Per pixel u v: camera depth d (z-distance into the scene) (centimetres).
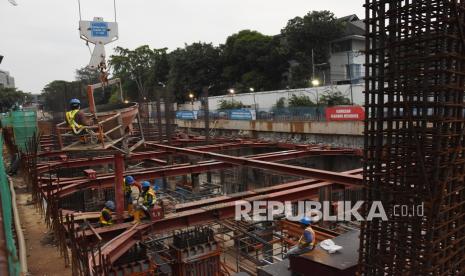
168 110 2878
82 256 516
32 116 2134
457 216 407
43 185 1245
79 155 2125
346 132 2589
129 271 871
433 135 372
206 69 5956
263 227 1314
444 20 354
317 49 4391
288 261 720
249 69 5322
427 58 365
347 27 4494
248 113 3716
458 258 429
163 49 8344
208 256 1012
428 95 395
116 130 928
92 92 909
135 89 8188
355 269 585
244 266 1259
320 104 3375
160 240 1211
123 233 880
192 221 1010
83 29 1217
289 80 4547
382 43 403
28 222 879
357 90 3188
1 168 425
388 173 412
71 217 586
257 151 3070
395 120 404
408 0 377
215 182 2838
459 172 403
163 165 2019
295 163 2666
